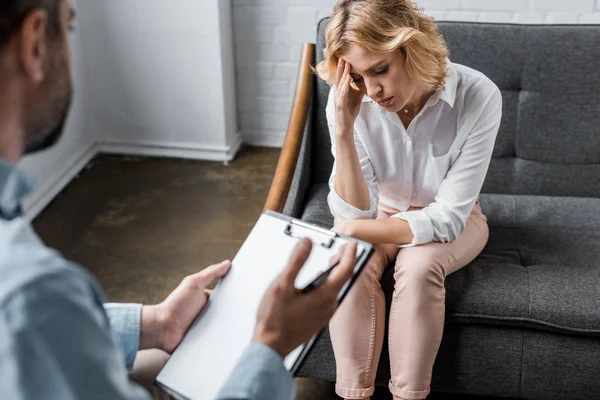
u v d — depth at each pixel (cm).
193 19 306
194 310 115
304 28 317
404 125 183
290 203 206
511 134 225
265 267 116
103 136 336
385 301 182
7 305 60
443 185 183
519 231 207
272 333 85
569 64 219
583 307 175
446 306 179
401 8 162
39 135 73
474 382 187
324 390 204
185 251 268
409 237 176
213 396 107
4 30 65
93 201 301
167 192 308
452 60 223
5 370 60
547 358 181
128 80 323
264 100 335
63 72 72
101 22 313
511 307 177
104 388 64
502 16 301
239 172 324
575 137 222
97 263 262
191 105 324
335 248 113
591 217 212
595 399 184
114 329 111
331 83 176
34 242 67
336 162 183
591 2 294
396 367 178
